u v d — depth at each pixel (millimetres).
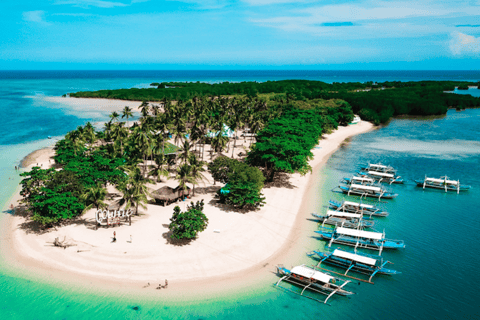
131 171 75875
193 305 40312
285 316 39156
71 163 73125
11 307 39031
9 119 163375
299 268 45656
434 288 44719
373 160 109562
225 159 76062
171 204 67312
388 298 42594
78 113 186250
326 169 98625
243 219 62062
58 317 37781
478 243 56656
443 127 171625
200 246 52156
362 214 64812
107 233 54688
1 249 49781
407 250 54094
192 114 136125
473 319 39281
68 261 47375
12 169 87812
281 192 77938
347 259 49656
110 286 42844
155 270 46031
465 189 83625
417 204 74062
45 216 52969
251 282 44844
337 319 38906
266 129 89562
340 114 168000
